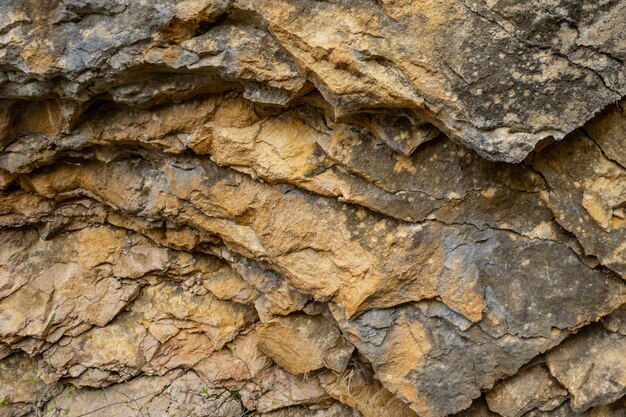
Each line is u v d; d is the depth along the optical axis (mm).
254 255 2602
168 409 3031
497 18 1773
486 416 2568
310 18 1884
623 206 2102
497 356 2373
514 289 2291
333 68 1938
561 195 2148
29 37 2088
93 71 2139
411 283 2354
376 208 2309
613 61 1805
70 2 2012
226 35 2055
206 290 3018
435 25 1801
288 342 2768
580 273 2246
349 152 2252
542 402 2469
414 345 2426
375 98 1953
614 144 2023
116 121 2457
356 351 2740
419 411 2488
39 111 2428
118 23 2037
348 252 2379
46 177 2691
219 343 2996
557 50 1796
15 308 2904
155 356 3041
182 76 2230
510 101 1859
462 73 1831
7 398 2980
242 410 3068
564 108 1866
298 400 2957
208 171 2520
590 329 2398
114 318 3041
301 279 2482
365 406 2766
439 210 2268
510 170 2154
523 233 2250
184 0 1971
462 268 2305
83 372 3029
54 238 3000
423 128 2104
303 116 2314
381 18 1829
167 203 2639
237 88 2305
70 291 2957
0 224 2869
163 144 2467
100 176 2707
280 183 2430
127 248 2984
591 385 2322
